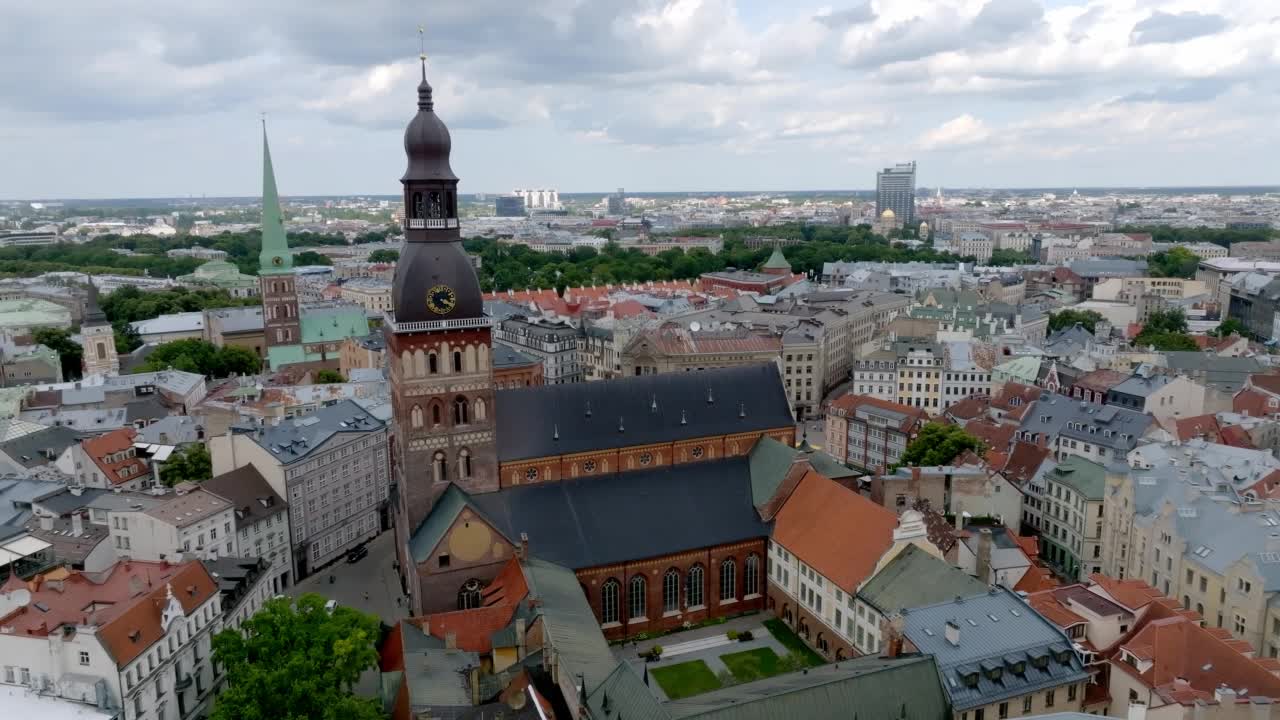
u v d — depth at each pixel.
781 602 120.00
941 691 79.75
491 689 88.75
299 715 78.94
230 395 192.00
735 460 128.12
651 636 116.25
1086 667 87.00
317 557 144.50
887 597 98.75
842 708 76.19
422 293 106.56
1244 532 109.88
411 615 116.56
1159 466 135.00
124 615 91.25
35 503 132.12
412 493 111.06
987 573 109.50
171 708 96.50
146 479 166.25
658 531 116.88
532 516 113.62
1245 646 90.44
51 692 88.75
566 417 119.81
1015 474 157.88
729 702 76.38
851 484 131.50
